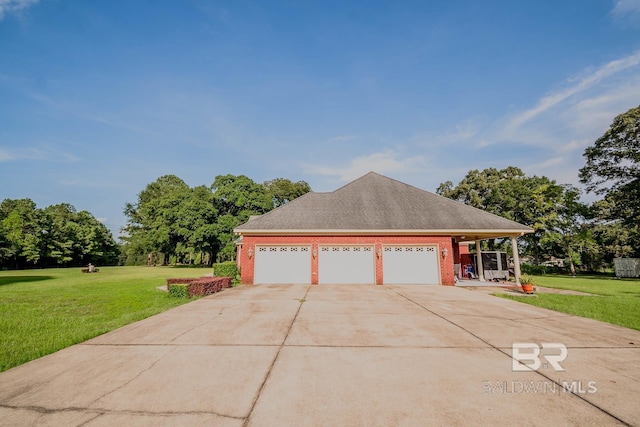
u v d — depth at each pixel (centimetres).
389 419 301
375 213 1802
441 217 1762
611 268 3088
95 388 374
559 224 2881
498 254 1867
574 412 317
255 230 1653
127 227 6012
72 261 5147
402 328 668
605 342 565
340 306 948
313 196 1980
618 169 2531
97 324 750
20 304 1066
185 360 471
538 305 981
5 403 337
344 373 417
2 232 4191
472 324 708
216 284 1297
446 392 361
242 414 311
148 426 288
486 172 3488
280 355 491
